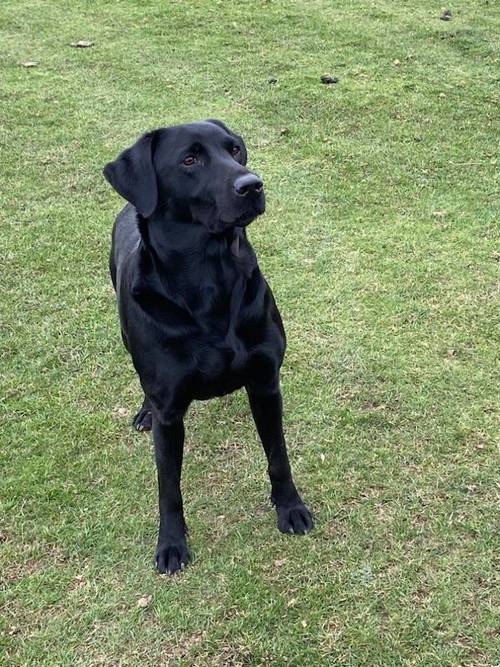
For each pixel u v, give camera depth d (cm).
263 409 224
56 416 262
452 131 427
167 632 208
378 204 361
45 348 287
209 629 207
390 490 236
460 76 505
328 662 200
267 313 215
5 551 225
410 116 446
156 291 212
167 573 219
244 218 204
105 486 241
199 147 210
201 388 216
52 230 348
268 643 204
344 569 218
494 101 464
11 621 211
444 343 282
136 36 605
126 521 232
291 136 427
